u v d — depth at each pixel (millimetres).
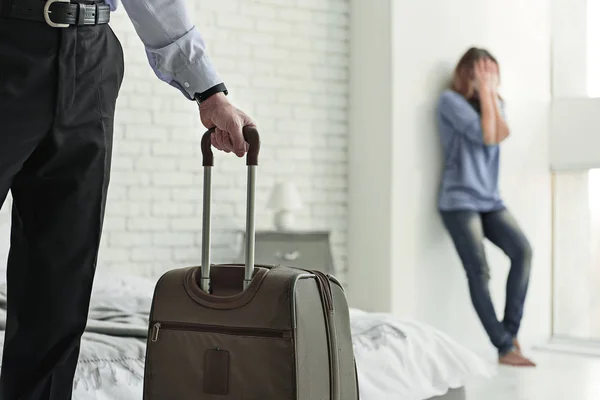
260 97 5027
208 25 4875
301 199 5148
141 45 4625
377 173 5062
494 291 5316
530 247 4902
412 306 5012
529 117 5504
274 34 5082
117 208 4570
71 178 1260
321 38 5230
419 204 5043
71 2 1208
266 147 5043
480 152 4883
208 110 1447
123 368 2037
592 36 5582
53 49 1194
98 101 1269
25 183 1259
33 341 1273
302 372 1312
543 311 5594
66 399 1308
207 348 1346
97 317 2527
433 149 5109
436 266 5113
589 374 4527
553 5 5688
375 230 5070
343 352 1485
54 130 1212
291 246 4672
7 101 1164
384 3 5020
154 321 1389
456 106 4875
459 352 2666
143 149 4641
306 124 5176
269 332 1310
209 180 1426
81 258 1288
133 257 4609
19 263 1283
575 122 5535
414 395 2420
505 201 5340
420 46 5066
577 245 5613
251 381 1313
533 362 4820
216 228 4832
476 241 4828
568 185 5645
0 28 1159
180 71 1442
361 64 5199
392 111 4953
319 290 1405
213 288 1423
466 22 5250
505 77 5383
